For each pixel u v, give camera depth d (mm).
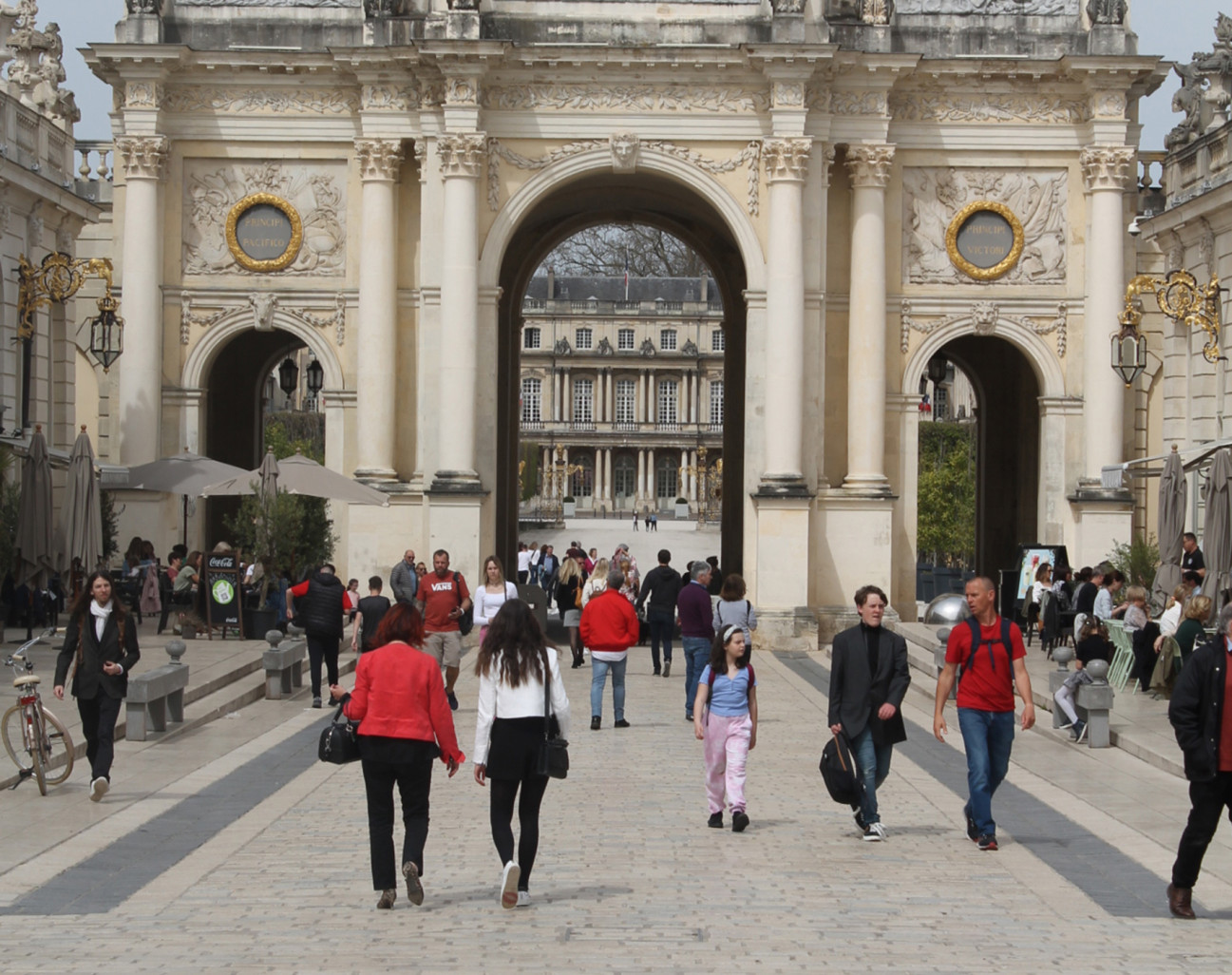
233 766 23641
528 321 182875
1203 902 15438
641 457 182875
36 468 36062
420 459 48094
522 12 47594
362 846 17969
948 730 29062
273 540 41312
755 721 19438
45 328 45562
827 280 49125
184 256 49125
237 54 48062
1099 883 16328
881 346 48281
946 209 49281
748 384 48094
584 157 47781
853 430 48406
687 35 47625
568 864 17094
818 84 47562
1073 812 20516
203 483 42906
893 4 48031
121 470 46844
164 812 19781
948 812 20688
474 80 46719
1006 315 49375
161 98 48312
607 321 182750
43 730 20812
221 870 16594
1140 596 32750
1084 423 49031
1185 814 20188
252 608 40938
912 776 23625
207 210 49125
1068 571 43688
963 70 48281
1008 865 17172
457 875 16516
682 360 182125
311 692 32656
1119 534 48156
